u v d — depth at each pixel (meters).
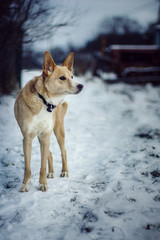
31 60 10.30
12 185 3.21
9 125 6.19
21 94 3.03
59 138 3.50
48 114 2.97
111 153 4.57
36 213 2.54
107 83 15.63
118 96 11.89
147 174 3.56
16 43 6.55
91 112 8.47
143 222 2.36
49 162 3.52
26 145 3.01
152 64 16.59
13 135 5.43
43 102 2.91
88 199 2.85
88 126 6.64
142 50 16.83
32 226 2.32
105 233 2.20
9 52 8.38
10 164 3.93
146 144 4.89
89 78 18.45
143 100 10.76
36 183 3.30
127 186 3.15
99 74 18.69
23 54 9.86
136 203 2.72
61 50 7.57
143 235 2.17
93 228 2.28
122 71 16.45
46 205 2.71
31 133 2.98
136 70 16.02
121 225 2.31
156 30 26.17
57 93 2.94
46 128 3.02
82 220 2.41
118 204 2.69
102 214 2.49
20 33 6.43
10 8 6.15
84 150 4.77
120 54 16.83
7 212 2.56
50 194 2.98
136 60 16.97
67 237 2.14
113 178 3.43
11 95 9.34
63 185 3.24
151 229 2.26
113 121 7.22
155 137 5.42
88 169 3.87
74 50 7.72
